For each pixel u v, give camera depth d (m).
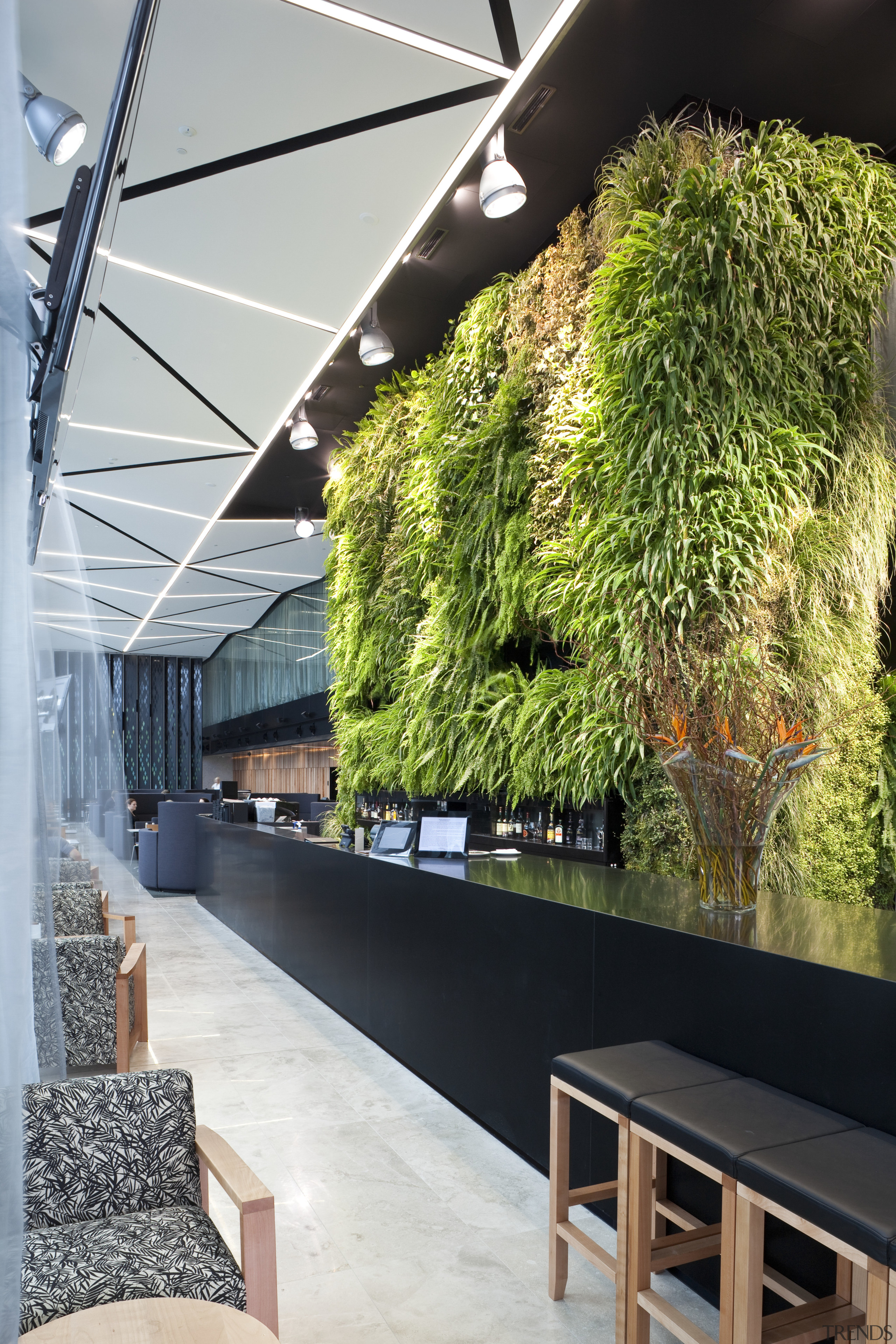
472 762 6.09
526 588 5.49
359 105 3.82
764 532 3.81
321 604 14.15
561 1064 2.54
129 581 14.04
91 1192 2.20
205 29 3.36
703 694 3.10
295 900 6.61
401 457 7.11
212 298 5.36
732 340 3.98
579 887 3.70
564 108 4.30
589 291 4.75
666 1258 2.25
